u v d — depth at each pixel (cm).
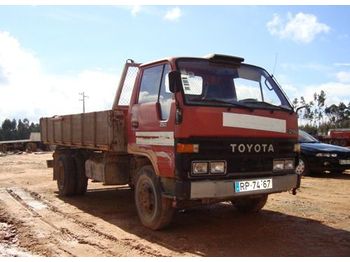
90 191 1187
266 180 664
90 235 696
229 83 695
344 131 2855
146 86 729
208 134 622
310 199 983
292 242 632
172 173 623
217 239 654
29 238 684
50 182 1405
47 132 1220
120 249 616
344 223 750
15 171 1852
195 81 660
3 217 841
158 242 643
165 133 644
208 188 610
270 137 682
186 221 773
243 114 655
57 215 855
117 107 856
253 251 589
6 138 9806
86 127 929
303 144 1455
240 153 648
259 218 793
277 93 742
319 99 8044
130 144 757
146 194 718
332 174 1477
